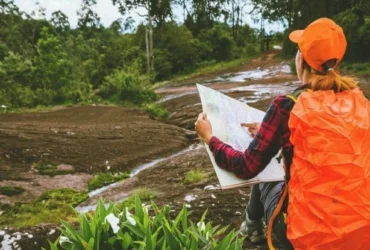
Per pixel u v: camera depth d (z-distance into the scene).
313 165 1.91
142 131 12.14
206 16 51.75
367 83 18.34
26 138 10.32
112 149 10.37
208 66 40.56
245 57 44.81
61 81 21.44
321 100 2.02
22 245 3.99
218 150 2.32
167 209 2.57
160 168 8.17
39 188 7.92
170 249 2.15
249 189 5.12
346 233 1.85
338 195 1.87
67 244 2.27
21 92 20.23
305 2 32.41
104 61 39.59
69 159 9.41
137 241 2.15
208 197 4.92
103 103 20.67
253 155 2.19
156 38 42.44
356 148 1.88
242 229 3.11
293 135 2.02
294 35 2.34
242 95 17.81
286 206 2.21
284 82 22.11
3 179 8.09
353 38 25.77
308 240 1.92
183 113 15.48
